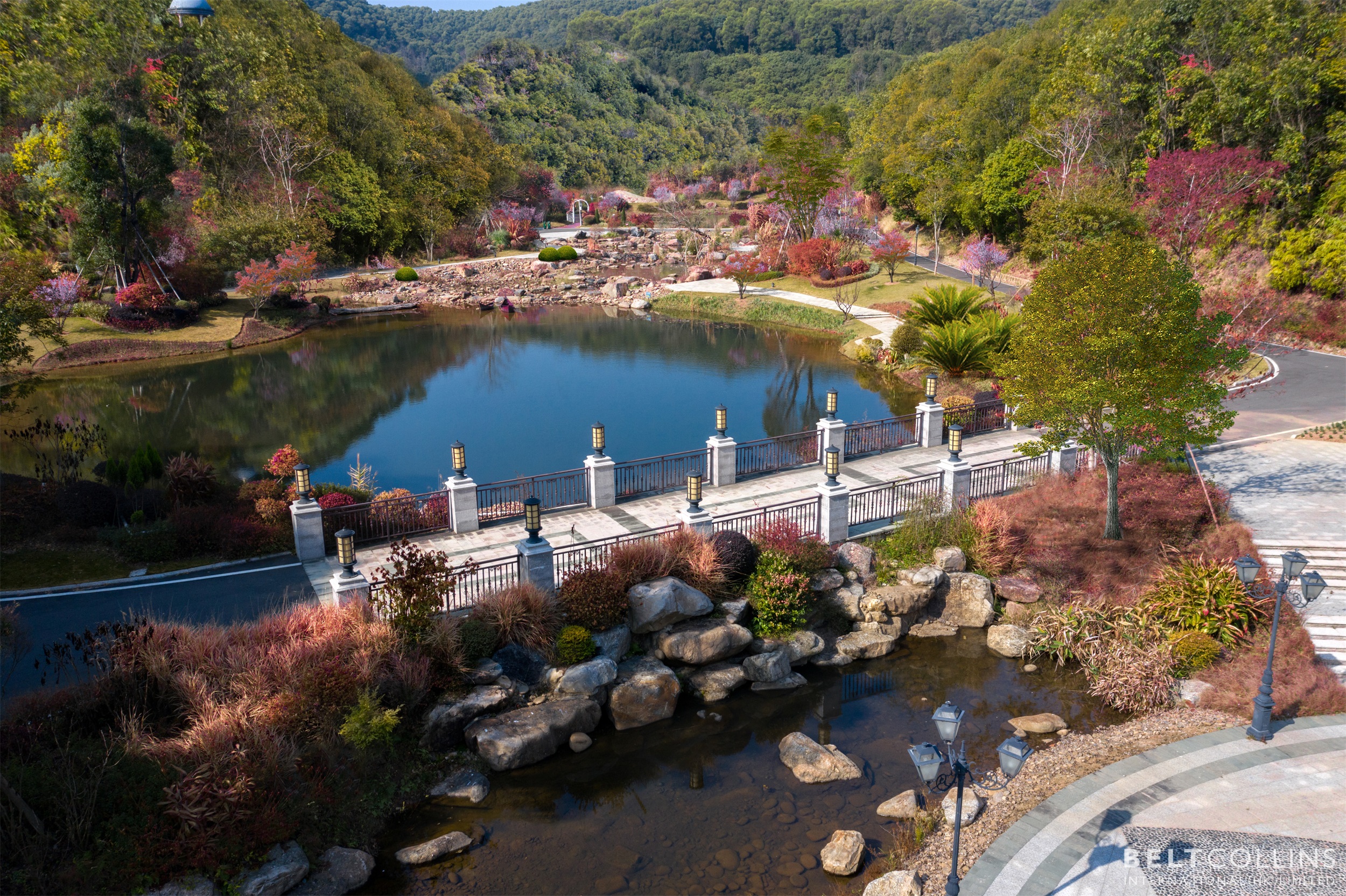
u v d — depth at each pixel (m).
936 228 70.56
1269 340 37.81
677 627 15.85
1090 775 11.99
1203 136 44.34
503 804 12.23
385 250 84.06
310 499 19.00
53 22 49.47
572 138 148.88
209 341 50.28
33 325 26.84
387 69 101.50
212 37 68.69
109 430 32.84
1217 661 15.06
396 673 13.39
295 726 12.03
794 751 13.19
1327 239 38.53
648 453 29.23
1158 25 48.34
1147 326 17.36
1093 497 21.03
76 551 19.62
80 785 10.20
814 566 17.78
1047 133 55.25
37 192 47.56
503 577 16.86
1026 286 54.66
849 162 102.19
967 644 17.28
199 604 16.70
